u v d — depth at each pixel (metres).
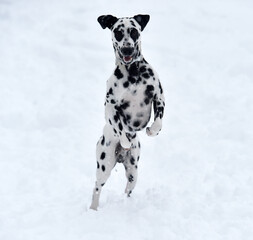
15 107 13.12
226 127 11.37
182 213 7.35
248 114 12.15
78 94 13.86
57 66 16.12
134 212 7.38
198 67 15.70
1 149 10.76
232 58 16.27
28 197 8.48
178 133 11.34
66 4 22.56
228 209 7.45
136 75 7.02
